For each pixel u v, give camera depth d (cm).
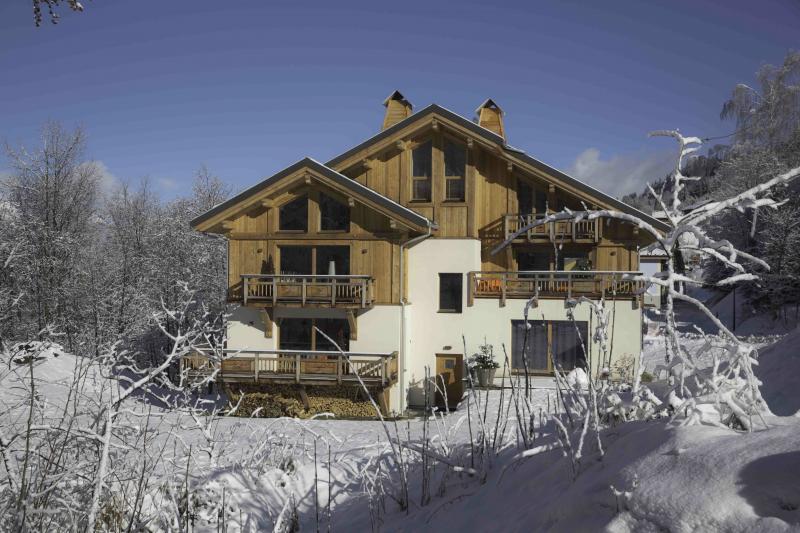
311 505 609
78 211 3831
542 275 2408
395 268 2288
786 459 250
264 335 2336
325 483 659
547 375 2316
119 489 502
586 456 384
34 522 396
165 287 3781
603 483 311
